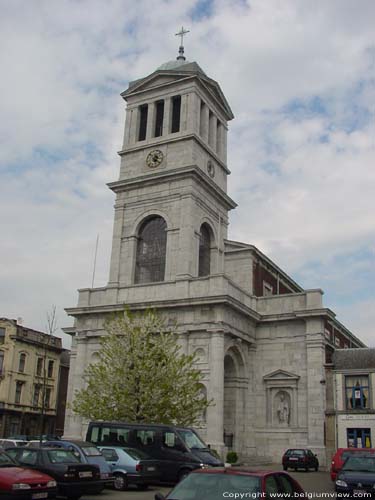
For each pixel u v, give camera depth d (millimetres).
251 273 53188
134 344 38594
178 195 50969
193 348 44969
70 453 22109
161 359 38625
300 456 39906
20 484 17047
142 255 52188
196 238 50438
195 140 52344
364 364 45531
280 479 12273
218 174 56500
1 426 64625
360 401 44594
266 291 56281
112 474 24562
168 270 49219
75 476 20594
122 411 36719
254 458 45312
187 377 38156
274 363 48531
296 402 46719
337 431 44000
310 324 47406
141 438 28828
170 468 27438
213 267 52906
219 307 44406
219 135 58531
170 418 36594
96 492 21609
